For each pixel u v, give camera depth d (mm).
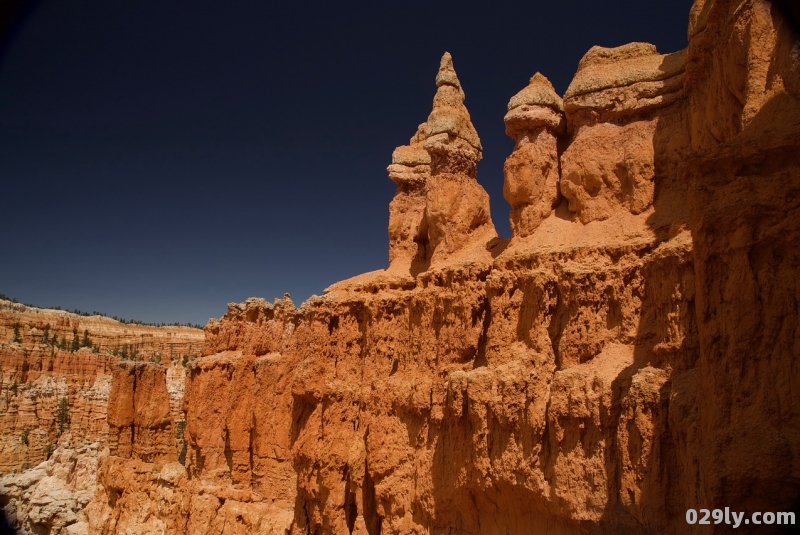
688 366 13516
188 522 35344
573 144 18891
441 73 24219
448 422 19078
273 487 32312
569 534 15539
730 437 9727
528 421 16203
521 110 19797
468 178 23531
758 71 11547
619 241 16547
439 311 20594
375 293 25094
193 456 37875
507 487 16734
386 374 22672
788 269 9664
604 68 18906
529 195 19609
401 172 27828
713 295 10656
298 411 27047
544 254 17703
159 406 45906
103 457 49812
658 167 17125
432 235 23547
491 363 17875
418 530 20000
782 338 9500
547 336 16891
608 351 15570
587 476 14711
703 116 15188
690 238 14195
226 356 38156
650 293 15188
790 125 10180
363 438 22844
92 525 45469
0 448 66375
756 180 10242
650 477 13297
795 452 8883
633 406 13781
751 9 12023
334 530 22859
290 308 35750
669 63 17719
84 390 79625
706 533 10625
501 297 18094
